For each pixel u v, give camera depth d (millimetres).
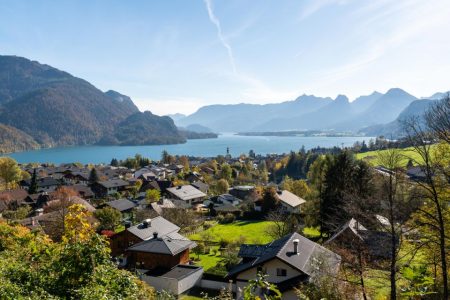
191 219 63875
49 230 45344
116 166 181375
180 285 35531
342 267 22969
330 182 50938
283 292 27125
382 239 23250
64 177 133500
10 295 9781
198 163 199125
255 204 75750
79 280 10727
